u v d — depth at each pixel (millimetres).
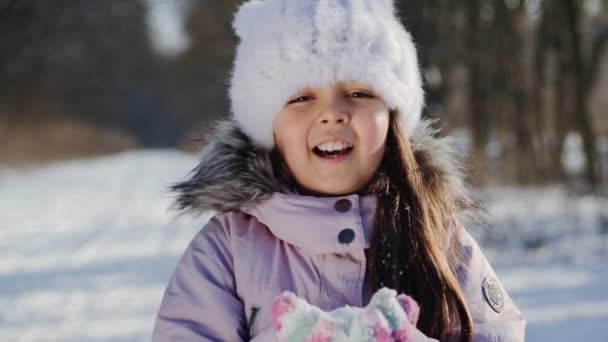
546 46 11148
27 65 29500
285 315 1571
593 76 17172
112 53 44469
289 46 1909
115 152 41625
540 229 8539
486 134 10805
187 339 1869
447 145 2102
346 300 1869
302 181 1923
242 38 2105
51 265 8016
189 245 1994
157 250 8852
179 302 1917
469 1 10086
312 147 1901
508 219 8695
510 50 10773
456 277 1959
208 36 27188
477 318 1936
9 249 9180
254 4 2115
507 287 6406
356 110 1901
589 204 10023
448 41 9727
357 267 1884
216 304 1892
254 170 1928
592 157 10148
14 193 17078
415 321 1631
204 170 1980
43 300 6359
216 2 23328
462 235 2021
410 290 1864
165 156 36812
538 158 11727
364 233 1907
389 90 1951
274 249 1927
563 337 4820
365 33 1927
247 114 2014
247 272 1907
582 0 10836
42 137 33000
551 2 10625
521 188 11625
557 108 11312
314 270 1888
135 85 54938
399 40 2031
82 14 30766
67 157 33062
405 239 1888
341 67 1905
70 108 40812
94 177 22078
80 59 36312
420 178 1965
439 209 1960
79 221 11977
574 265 7246
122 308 6004
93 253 8758
